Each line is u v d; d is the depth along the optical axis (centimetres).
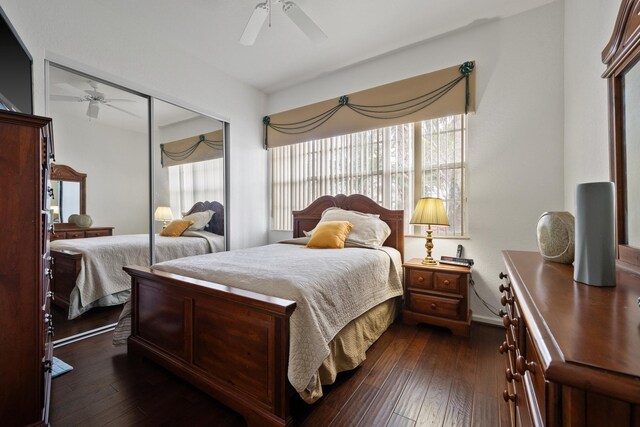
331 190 358
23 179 121
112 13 246
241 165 378
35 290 124
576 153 197
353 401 154
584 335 51
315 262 194
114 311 264
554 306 67
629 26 101
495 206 259
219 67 342
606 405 41
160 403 154
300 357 130
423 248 295
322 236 275
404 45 296
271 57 320
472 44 269
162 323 184
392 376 178
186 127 314
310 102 375
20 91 175
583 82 181
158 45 281
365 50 305
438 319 245
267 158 418
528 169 246
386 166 318
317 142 370
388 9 244
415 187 302
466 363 193
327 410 147
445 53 282
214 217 347
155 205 287
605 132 144
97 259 256
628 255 100
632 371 40
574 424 43
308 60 326
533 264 121
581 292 78
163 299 183
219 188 353
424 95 288
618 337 50
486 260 264
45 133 137
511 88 252
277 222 411
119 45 250
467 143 274
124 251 271
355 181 339
